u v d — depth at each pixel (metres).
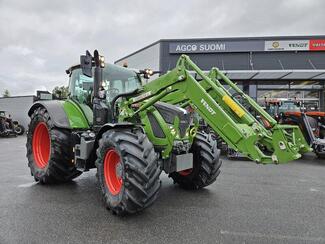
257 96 17.94
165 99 4.48
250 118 3.84
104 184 4.10
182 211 4.07
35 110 6.00
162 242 3.10
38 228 3.39
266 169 7.65
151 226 3.52
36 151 5.77
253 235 3.31
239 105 4.10
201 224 3.61
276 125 3.65
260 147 3.80
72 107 5.43
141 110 4.38
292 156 3.50
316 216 3.97
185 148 4.46
